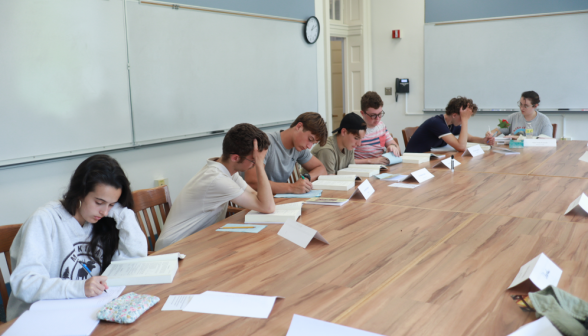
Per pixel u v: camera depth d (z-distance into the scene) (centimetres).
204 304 107
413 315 99
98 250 143
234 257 138
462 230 156
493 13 562
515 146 360
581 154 312
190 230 188
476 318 97
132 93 330
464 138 340
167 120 358
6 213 267
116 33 316
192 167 388
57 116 286
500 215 172
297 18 491
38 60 274
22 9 264
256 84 440
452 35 588
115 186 132
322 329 90
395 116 643
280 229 162
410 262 129
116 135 322
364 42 630
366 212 184
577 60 529
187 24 367
